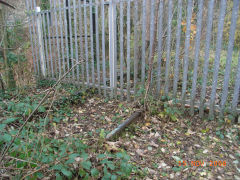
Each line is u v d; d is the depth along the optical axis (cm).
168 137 293
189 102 340
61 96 415
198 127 315
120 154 208
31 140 220
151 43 342
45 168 197
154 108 346
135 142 281
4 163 194
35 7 516
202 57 535
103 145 262
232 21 278
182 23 357
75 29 443
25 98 402
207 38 301
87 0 677
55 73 552
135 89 387
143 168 232
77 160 212
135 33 364
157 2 323
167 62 347
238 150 261
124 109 371
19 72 468
